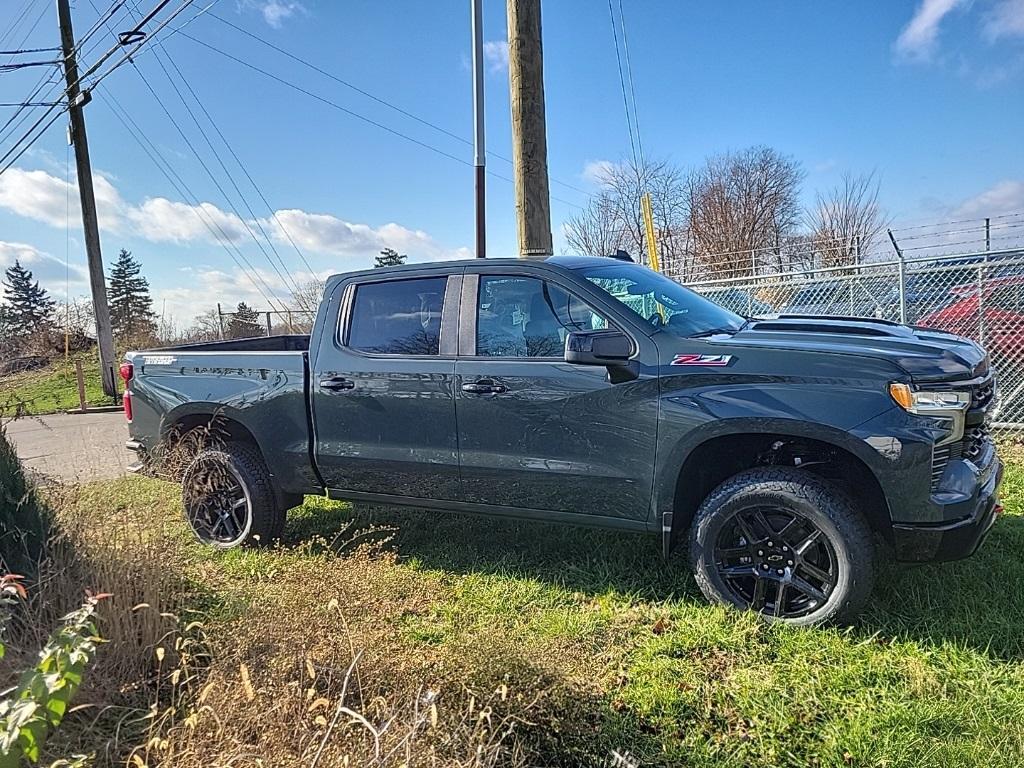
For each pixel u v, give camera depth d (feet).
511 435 11.28
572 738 7.30
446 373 11.80
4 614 7.27
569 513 11.12
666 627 10.02
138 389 15.25
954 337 10.86
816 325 11.59
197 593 10.58
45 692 5.35
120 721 7.30
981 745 7.11
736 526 10.15
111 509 12.66
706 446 10.22
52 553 9.97
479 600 11.18
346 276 13.42
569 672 8.07
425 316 12.41
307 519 15.99
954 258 23.06
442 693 7.29
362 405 12.62
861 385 9.09
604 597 11.13
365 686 7.36
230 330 65.98
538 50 19.56
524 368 11.18
